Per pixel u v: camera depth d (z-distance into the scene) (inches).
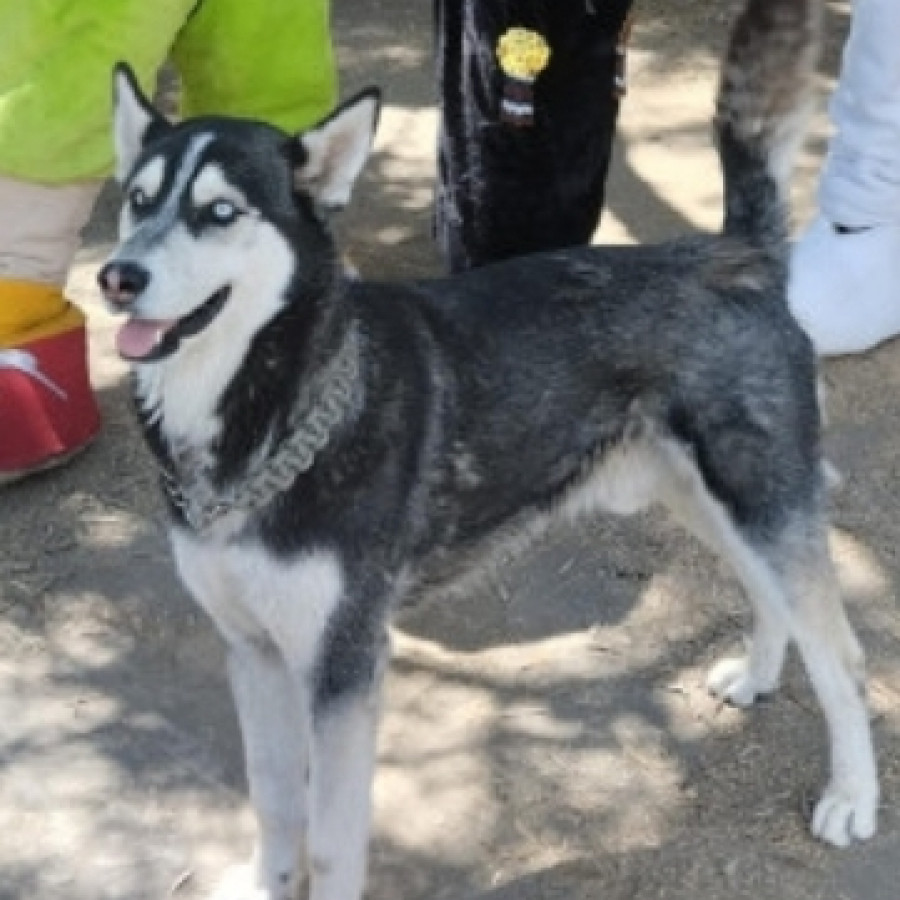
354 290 137.2
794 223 235.1
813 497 147.1
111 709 167.5
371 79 295.4
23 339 191.5
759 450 145.6
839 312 211.9
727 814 154.9
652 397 147.6
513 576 184.1
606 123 195.0
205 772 160.6
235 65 187.5
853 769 150.9
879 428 205.6
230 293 128.4
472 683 170.7
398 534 137.0
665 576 184.1
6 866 150.2
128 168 138.2
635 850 151.4
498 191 195.5
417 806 156.7
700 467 147.6
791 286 150.0
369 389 133.7
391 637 160.4
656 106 282.0
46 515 192.5
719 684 167.6
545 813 155.8
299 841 145.9
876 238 212.8
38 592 181.6
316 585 132.4
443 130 200.2
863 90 205.3
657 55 300.5
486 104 189.9
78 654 174.1
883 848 150.8
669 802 156.6
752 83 146.3
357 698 135.3
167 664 173.0
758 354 146.1
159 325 128.6
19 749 162.4
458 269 205.3
